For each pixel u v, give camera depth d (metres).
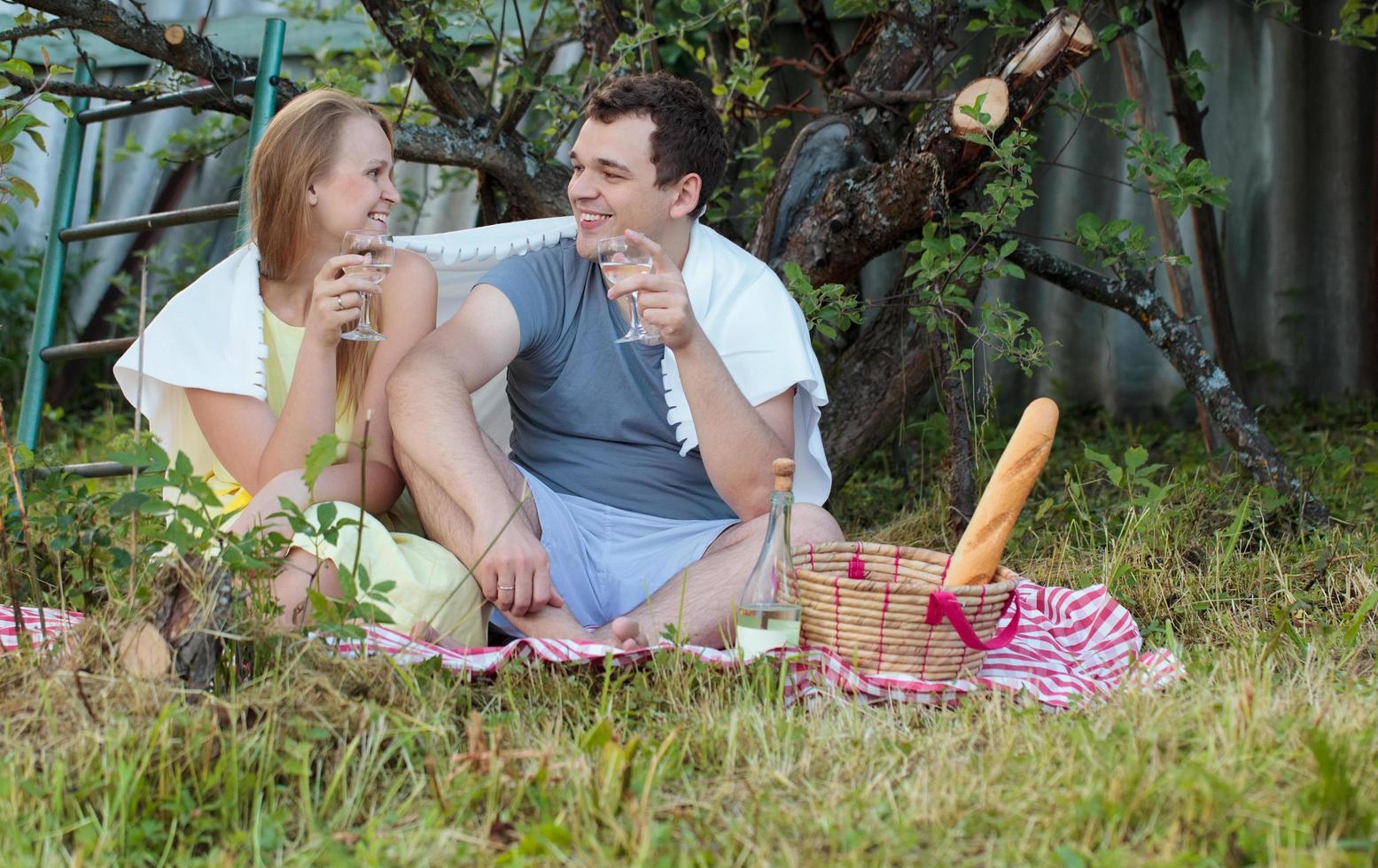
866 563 2.37
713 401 2.40
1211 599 2.82
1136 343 5.49
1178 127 4.37
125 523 2.50
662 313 2.31
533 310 2.59
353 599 1.95
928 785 1.71
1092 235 3.30
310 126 2.57
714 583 2.38
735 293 2.68
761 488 2.46
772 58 5.03
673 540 2.56
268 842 1.57
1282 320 5.43
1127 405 5.51
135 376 2.60
